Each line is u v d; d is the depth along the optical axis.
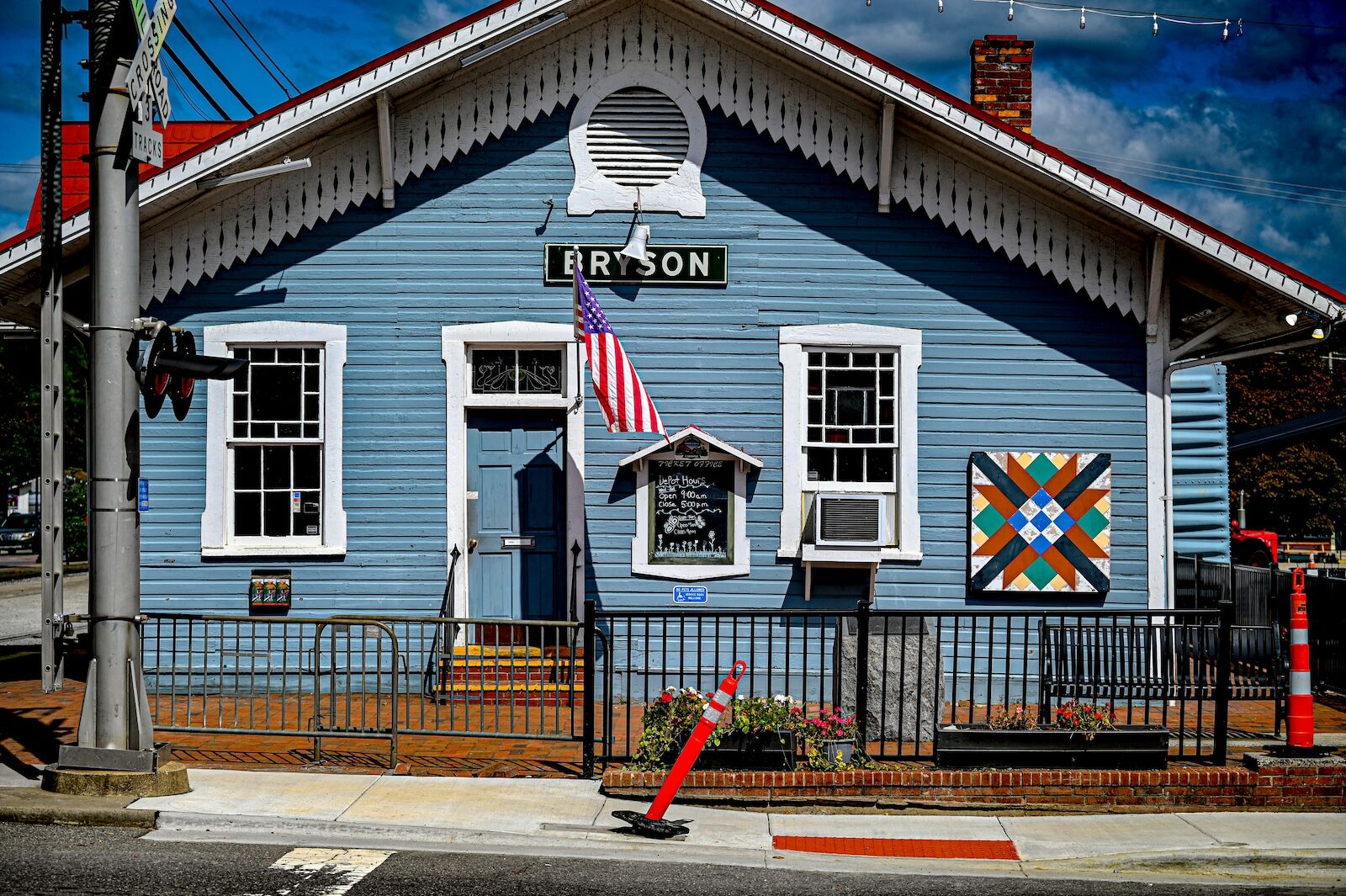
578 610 12.72
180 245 12.77
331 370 12.79
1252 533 32.94
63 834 8.06
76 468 48.25
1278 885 7.68
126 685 8.86
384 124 12.53
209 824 8.27
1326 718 11.89
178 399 9.40
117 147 8.88
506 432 13.02
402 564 12.77
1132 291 12.79
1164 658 9.76
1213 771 9.27
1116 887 7.57
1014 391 12.84
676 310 12.84
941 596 12.74
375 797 8.94
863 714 9.62
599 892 7.13
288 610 12.73
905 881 7.56
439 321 12.84
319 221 12.81
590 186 12.84
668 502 12.77
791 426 12.80
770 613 9.54
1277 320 12.80
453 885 7.19
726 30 12.81
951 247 12.88
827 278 12.87
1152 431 12.79
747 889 7.28
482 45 12.45
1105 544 12.72
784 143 12.88
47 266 9.41
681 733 9.27
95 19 8.88
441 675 12.62
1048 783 9.19
